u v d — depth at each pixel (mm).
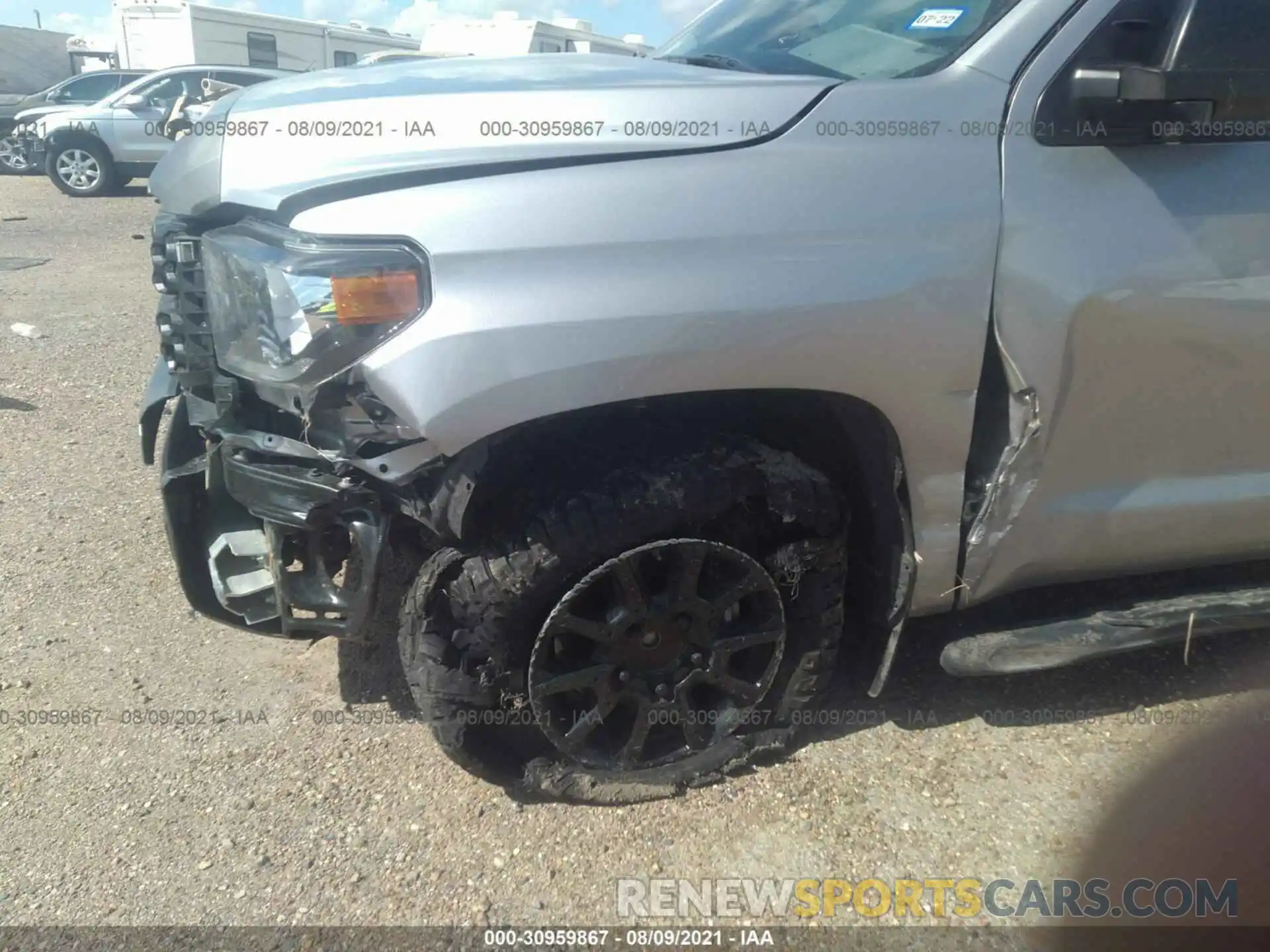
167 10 15492
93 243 9336
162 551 3432
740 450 2057
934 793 2354
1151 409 2217
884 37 2336
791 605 2268
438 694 2066
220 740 2512
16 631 2943
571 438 2045
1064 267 2023
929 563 2219
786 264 1893
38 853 2162
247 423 2086
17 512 3680
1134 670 2828
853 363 1953
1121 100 1965
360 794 2342
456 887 2090
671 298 1842
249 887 2084
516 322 1789
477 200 1816
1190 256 2094
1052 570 2346
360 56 18578
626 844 2203
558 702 2193
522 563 1978
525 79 2131
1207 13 2006
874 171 1952
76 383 5137
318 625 2139
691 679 2215
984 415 2182
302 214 1871
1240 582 2891
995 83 2039
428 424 1797
